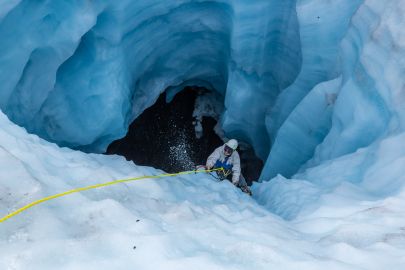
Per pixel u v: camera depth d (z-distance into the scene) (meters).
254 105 6.96
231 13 5.89
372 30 3.98
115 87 5.61
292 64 6.20
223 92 8.04
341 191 3.05
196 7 6.12
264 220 2.72
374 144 3.63
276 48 6.34
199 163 8.12
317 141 5.42
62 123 5.51
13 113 4.81
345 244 2.07
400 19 3.69
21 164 2.15
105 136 6.34
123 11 5.14
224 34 6.55
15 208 1.94
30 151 2.55
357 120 4.04
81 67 5.39
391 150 3.22
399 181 2.85
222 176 4.41
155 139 8.06
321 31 5.08
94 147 6.40
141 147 7.88
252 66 6.52
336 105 4.54
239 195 4.05
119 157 3.96
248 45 6.18
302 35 5.28
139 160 7.75
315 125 5.25
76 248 1.77
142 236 1.90
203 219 2.42
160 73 7.06
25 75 4.72
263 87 6.82
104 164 3.43
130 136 7.85
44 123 5.34
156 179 3.33
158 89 7.09
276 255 1.94
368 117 3.96
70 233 1.91
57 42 4.68
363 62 4.04
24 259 1.64
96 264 1.68
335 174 3.69
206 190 3.78
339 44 4.83
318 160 4.81
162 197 2.92
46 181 2.26
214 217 2.49
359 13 4.32
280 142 5.83
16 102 4.79
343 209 2.77
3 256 1.66
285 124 5.62
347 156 3.84
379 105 3.89
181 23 6.29
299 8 5.08
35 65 4.76
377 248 2.07
